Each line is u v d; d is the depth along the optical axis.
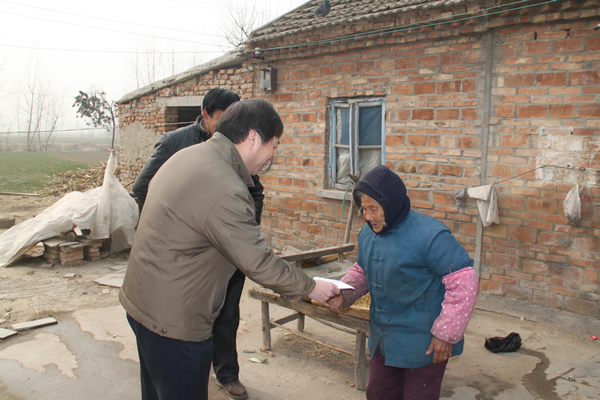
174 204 2.02
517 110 4.78
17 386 3.51
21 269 6.38
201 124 3.68
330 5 6.99
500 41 4.82
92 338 4.34
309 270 4.66
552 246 4.68
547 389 3.59
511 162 4.86
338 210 6.50
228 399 3.39
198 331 2.14
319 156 6.62
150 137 10.51
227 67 8.03
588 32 4.32
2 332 4.34
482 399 3.45
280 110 7.02
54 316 4.82
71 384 3.56
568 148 4.51
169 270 2.04
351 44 5.94
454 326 2.11
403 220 2.28
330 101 6.49
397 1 5.88
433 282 2.26
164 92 9.76
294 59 6.73
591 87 4.36
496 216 4.89
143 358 2.29
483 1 4.70
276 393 3.48
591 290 4.50
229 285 3.22
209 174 2.02
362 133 6.26
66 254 6.58
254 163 2.28
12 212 11.97
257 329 4.66
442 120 5.32
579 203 4.37
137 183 3.59
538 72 4.62
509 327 4.69
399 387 2.48
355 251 6.31
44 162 32.84
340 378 3.71
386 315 2.38
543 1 4.39
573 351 4.19
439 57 5.28
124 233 7.07
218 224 1.98
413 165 5.60
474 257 5.19
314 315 3.60
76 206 6.80
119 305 5.16
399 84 5.64
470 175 5.16
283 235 7.22
